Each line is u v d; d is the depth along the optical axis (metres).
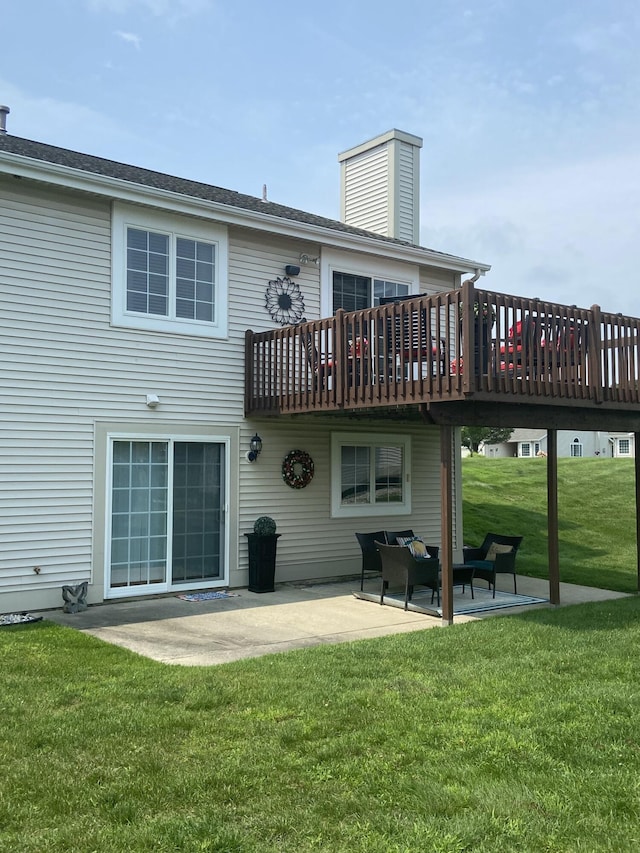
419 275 12.98
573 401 8.86
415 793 3.72
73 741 4.34
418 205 15.56
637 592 10.63
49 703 5.01
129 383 9.41
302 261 11.30
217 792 3.71
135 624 7.95
